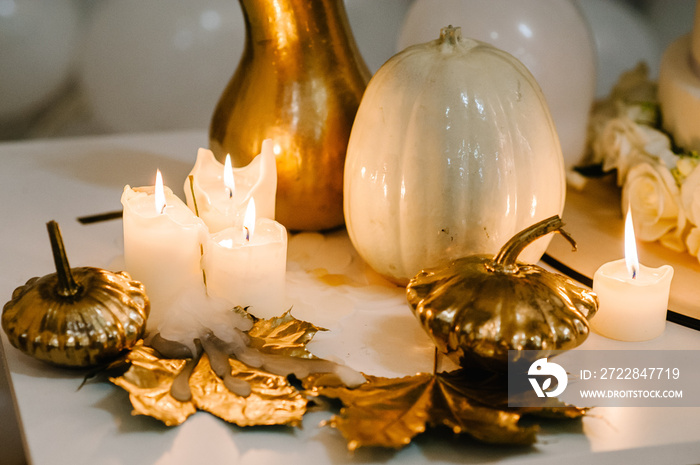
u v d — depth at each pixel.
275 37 0.77
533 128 0.69
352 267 0.79
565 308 0.61
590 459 0.58
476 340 0.60
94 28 1.40
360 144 0.71
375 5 1.48
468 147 0.67
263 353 0.63
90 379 0.63
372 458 0.57
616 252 0.80
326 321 0.71
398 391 0.60
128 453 0.57
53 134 1.50
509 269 0.63
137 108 1.42
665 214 0.79
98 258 0.79
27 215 0.87
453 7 0.87
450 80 0.68
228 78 1.41
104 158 1.03
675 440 0.58
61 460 0.56
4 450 0.90
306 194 0.79
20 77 1.36
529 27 0.86
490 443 0.58
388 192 0.69
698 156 0.80
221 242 0.69
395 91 0.69
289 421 0.58
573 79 0.89
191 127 1.45
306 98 0.78
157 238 0.67
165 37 1.36
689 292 0.74
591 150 0.96
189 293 0.65
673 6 1.49
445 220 0.68
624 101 0.94
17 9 1.31
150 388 0.60
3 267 0.77
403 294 0.75
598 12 1.33
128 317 0.62
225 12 1.37
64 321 0.61
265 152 0.74
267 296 0.68
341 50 0.79
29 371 0.64
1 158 1.02
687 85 0.81
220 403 0.60
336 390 0.60
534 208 0.70
